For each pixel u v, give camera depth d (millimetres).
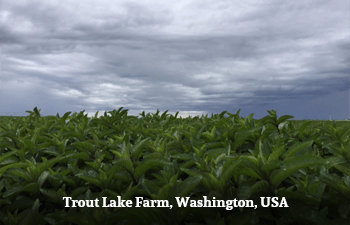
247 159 2168
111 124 4926
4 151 3879
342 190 2090
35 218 2166
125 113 6047
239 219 1884
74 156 2963
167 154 3115
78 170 2748
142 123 5656
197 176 1966
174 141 3518
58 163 3443
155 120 6559
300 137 4020
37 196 2539
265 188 2080
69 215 1900
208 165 2562
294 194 1956
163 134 3771
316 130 4652
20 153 3207
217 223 1903
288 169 1944
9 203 2318
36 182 2572
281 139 3449
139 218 1923
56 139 3596
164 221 1936
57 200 2395
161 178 2475
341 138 3693
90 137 4461
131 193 2033
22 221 2035
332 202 2129
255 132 3707
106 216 1917
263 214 1963
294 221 2016
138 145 2865
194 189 2271
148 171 2953
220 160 2553
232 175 2164
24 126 4645
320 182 2221
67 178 2598
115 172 2430
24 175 2557
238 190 2008
